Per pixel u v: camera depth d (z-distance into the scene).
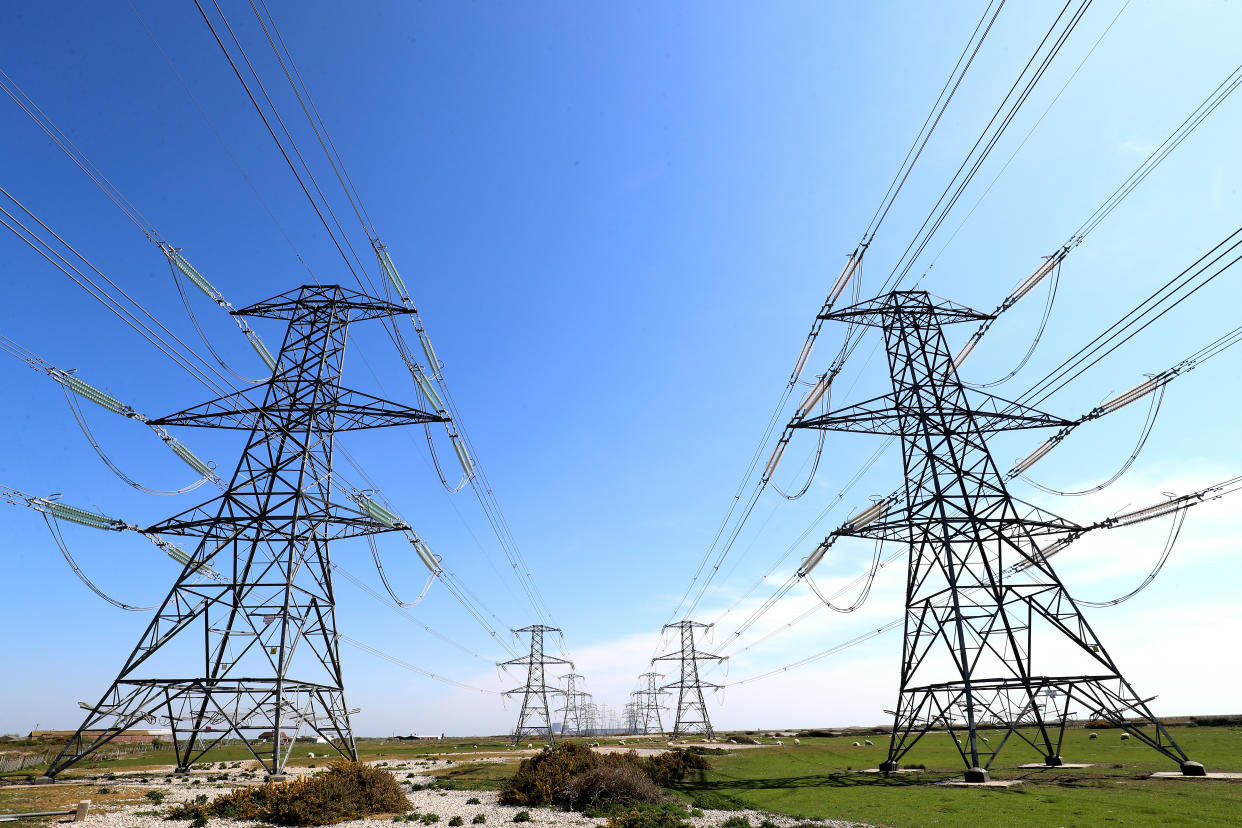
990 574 43.31
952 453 46.34
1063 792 33.75
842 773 49.75
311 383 52.22
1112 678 39.88
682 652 134.12
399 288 50.84
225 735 44.59
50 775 43.94
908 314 50.47
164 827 31.06
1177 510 40.06
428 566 66.69
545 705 129.25
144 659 45.41
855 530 48.66
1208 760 44.81
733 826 30.23
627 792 38.88
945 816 29.44
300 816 33.22
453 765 69.19
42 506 38.47
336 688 51.28
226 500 48.44
